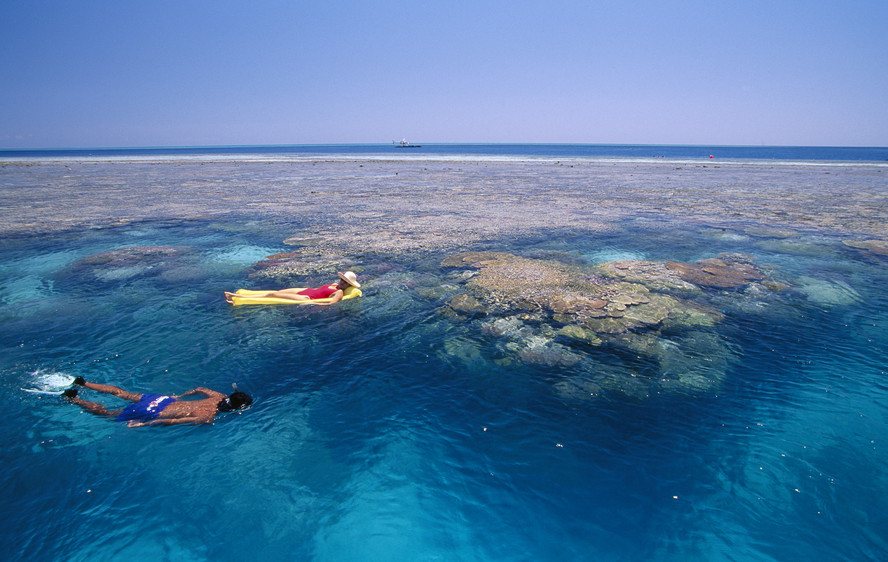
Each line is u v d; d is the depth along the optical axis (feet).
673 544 12.35
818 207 72.54
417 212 69.00
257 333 25.44
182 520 13.14
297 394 19.52
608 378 20.68
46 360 22.11
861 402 18.70
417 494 14.16
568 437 16.67
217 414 18.01
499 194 92.73
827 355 22.81
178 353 23.00
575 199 84.17
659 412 18.16
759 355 22.82
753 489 14.16
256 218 63.26
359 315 28.07
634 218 63.31
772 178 128.57
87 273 36.76
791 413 17.98
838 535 12.55
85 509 13.46
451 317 27.73
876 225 56.90
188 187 106.42
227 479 14.70
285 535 12.70
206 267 38.78
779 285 33.58
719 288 32.94
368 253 43.45
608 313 28.09
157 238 49.98
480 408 18.51
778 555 11.98
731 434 16.75
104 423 17.43
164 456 15.70
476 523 13.11
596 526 12.96
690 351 23.30
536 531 12.84
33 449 15.93
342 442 16.53
